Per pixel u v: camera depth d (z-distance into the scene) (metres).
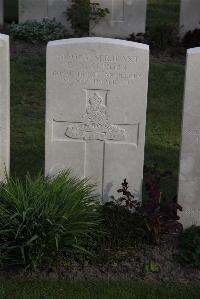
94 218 2.62
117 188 2.85
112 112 2.74
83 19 5.24
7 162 2.85
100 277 2.49
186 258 2.58
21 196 2.54
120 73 2.68
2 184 2.63
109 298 2.36
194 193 2.75
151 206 2.64
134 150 2.79
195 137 2.68
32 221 2.46
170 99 4.29
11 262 2.49
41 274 2.49
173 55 5.00
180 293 2.41
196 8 5.25
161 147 3.66
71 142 2.80
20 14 5.30
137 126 2.76
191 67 2.59
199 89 2.62
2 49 2.69
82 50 2.65
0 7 5.39
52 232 2.45
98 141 2.79
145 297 2.38
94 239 2.63
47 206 2.50
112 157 2.81
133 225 2.69
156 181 2.71
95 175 2.84
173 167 3.41
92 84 2.70
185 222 2.80
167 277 2.51
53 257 2.53
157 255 2.62
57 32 5.16
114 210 2.75
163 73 4.62
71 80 2.70
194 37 5.19
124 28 5.29
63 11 5.29
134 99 2.72
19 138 3.68
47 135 2.78
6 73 2.72
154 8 6.77
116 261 2.57
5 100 2.76
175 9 6.76
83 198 2.61
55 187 2.58
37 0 5.24
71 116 2.75
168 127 3.93
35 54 4.84
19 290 2.39
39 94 4.26
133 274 2.52
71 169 2.83
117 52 2.65
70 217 2.51
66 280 2.46
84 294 2.38
